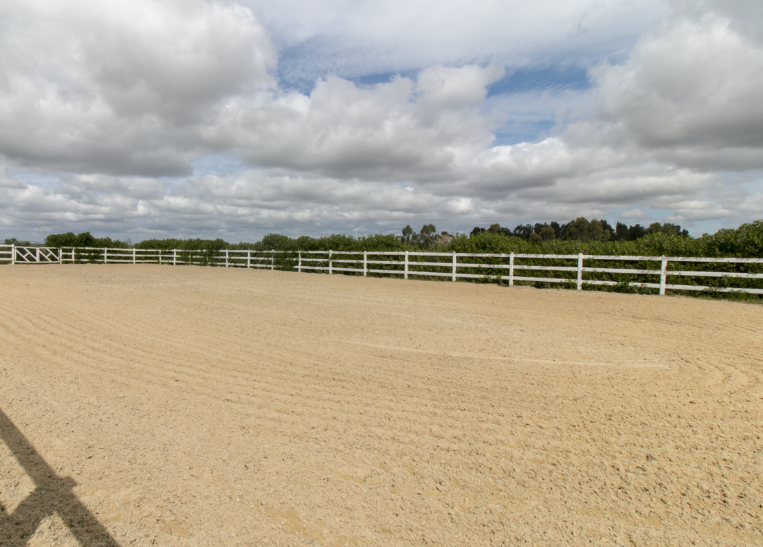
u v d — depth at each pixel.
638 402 4.42
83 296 12.47
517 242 19.72
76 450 3.36
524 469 3.12
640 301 12.28
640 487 2.89
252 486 2.89
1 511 2.56
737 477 3.00
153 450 3.37
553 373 5.45
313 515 2.59
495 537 2.40
